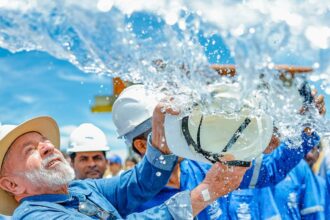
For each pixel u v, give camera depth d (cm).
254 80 160
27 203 270
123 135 296
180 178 298
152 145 258
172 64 164
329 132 217
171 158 263
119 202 287
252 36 144
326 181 418
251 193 349
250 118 198
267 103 180
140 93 291
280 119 202
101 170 446
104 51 159
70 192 285
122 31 154
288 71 158
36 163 283
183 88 181
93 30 155
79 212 272
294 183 399
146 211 235
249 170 302
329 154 421
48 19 154
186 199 230
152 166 266
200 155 214
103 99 389
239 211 337
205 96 180
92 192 286
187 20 148
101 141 450
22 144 289
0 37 159
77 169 445
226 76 167
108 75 172
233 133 204
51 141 312
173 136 212
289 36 144
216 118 203
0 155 287
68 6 152
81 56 162
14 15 154
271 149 228
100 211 276
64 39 157
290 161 299
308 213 402
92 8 151
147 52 159
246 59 148
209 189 228
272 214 358
